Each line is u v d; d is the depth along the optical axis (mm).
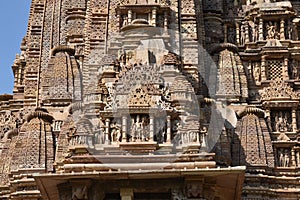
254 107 40781
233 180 33469
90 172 32688
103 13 40844
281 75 43156
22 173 37719
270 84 42438
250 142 39469
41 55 43844
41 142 38625
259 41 43875
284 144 39938
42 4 45812
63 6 45469
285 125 41156
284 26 44500
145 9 40125
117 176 32781
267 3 44906
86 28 41531
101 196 33469
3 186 39000
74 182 33062
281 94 41688
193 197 32750
